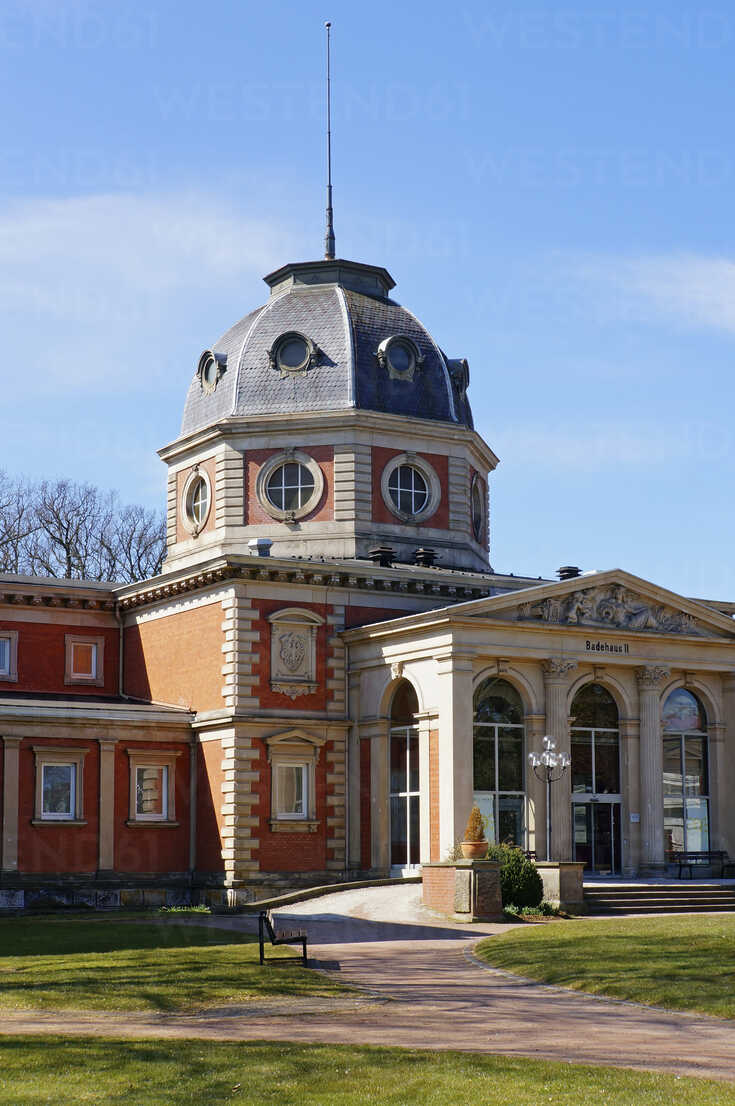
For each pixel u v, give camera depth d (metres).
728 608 60.94
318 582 54.66
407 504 60.53
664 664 55.03
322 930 38.28
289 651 54.00
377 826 52.88
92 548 92.50
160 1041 21.45
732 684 56.88
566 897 43.12
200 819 54.28
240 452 60.44
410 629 51.44
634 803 54.31
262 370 61.41
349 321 61.66
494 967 30.66
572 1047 21.08
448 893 41.19
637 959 30.22
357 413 59.28
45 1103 17.42
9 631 58.94
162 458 64.38
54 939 36.75
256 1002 25.69
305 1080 18.66
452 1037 21.97
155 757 54.22
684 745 56.50
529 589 51.91
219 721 52.94
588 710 54.44
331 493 59.22
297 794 53.56
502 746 52.06
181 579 55.91
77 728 52.97
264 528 59.59
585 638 53.28
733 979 27.53
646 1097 17.42
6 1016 24.28
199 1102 17.50
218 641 54.03
